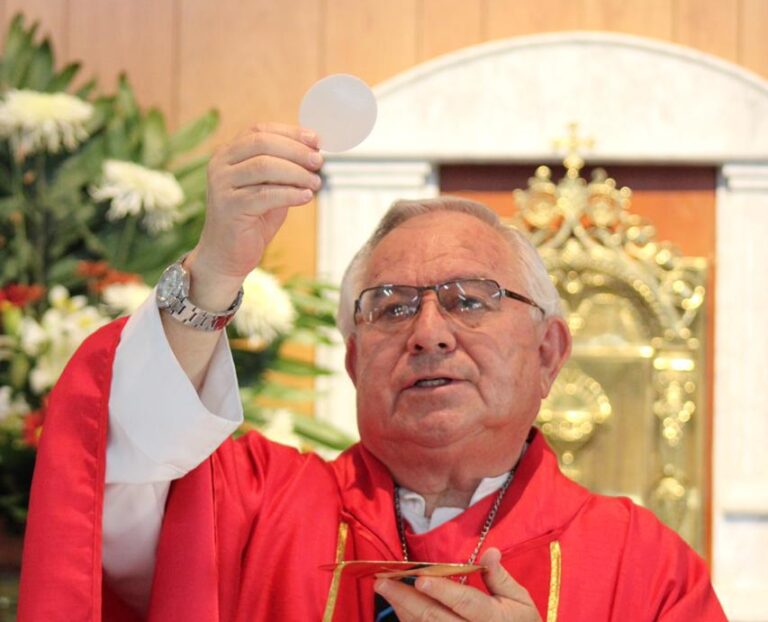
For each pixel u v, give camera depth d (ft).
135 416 15.60
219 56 31.12
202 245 15.17
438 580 14.38
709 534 29.60
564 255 29.81
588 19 30.32
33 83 29.71
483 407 17.22
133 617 17.46
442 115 30.07
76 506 15.57
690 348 29.73
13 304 26.27
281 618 16.83
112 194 26.94
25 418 24.52
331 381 29.84
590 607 17.08
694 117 29.78
